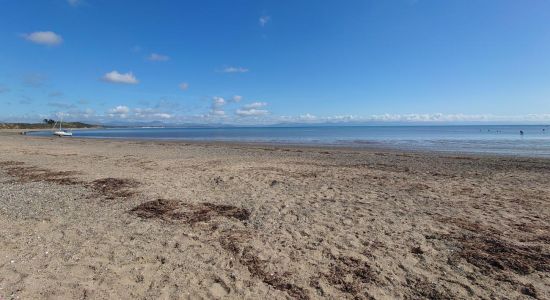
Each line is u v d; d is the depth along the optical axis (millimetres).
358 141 44500
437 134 72875
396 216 8195
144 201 9508
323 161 19156
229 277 5152
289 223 7680
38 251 5926
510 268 5418
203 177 13312
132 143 38438
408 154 23906
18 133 79438
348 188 11422
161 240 6590
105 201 9484
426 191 11000
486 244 6395
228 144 37438
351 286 4898
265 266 5523
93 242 6406
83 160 19297
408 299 4574
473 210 8742
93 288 4738
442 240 6613
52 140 45344
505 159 20312
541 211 8641
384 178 13359
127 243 6395
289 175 13930
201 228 7328
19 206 8805
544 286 4859
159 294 4641
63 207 8805
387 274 5258
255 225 7539
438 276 5184
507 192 10898
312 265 5562
